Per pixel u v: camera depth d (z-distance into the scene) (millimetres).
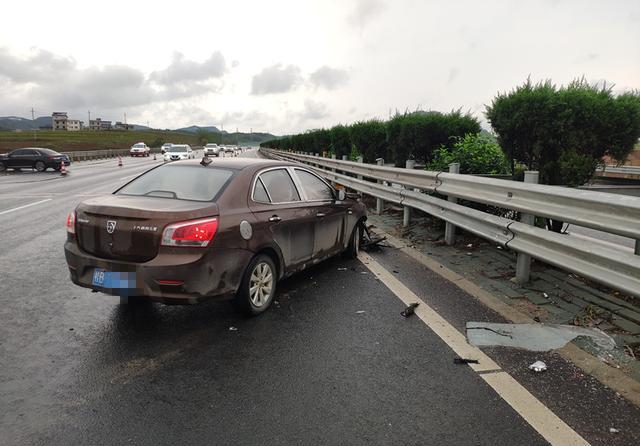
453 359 3646
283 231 4988
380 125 15469
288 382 3340
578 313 4406
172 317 4613
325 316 4594
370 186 10938
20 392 3221
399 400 3090
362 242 7438
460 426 2803
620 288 3723
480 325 4254
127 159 52219
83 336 4164
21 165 29062
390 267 6320
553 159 6543
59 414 2953
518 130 6617
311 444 2652
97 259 4090
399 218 10039
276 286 5379
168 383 3336
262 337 4121
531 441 2660
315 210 5652
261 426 2820
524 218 5117
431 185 7586
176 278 3871
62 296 5258
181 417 2918
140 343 4016
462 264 6223
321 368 3543
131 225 3986
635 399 3047
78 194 15734
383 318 4520
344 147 21000
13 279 5895
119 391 3232
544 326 4152
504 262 6152
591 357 3590
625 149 6211
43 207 12383
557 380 3297
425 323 4363
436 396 3129
